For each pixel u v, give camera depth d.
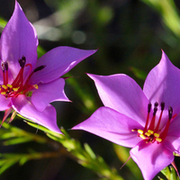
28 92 0.25
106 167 0.26
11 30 0.25
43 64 0.25
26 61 0.25
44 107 0.24
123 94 0.24
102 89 0.24
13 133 0.26
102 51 0.32
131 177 0.28
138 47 0.32
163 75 0.24
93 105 0.27
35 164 0.31
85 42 0.33
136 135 0.24
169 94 0.24
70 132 0.30
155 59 0.30
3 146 0.30
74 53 0.25
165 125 0.25
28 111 0.24
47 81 0.25
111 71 0.31
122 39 0.33
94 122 0.24
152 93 0.24
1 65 0.25
